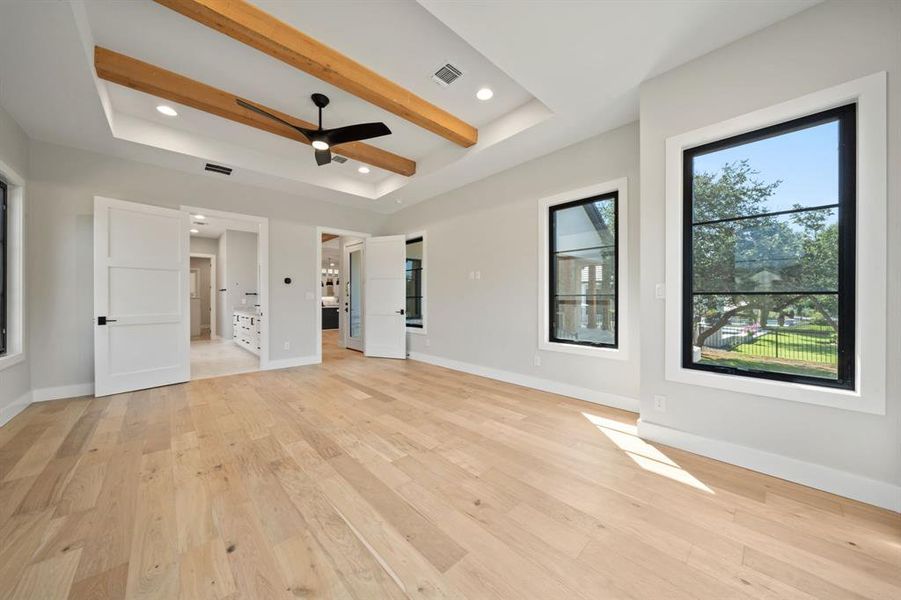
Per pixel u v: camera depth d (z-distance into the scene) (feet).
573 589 4.05
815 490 6.11
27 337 10.67
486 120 11.68
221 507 5.55
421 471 6.77
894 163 5.59
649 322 8.20
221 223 20.95
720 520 5.30
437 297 17.28
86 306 11.78
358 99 10.31
